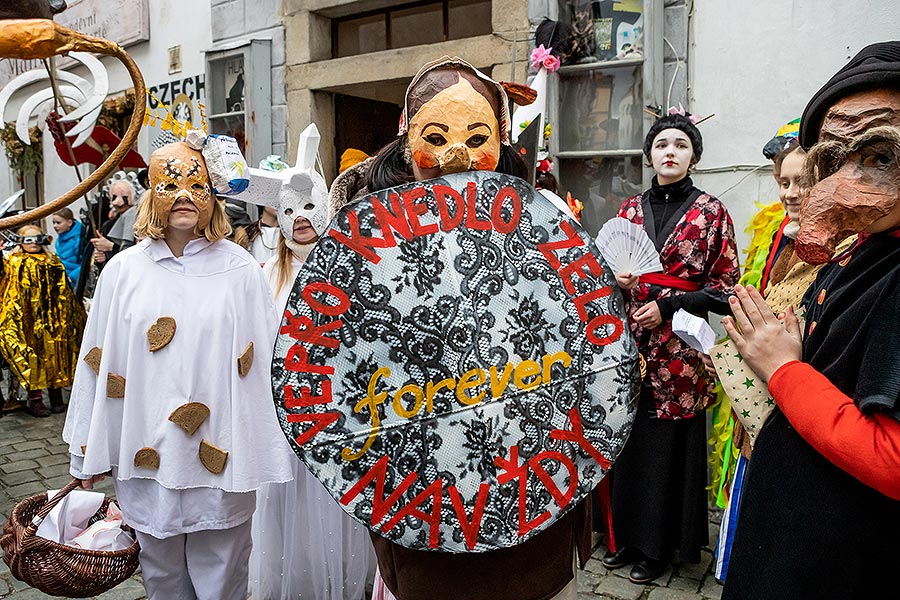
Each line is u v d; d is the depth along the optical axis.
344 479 1.34
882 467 1.11
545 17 4.38
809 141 1.33
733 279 2.93
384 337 1.35
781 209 3.03
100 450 2.16
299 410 1.32
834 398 1.20
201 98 6.64
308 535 2.68
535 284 1.41
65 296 5.59
